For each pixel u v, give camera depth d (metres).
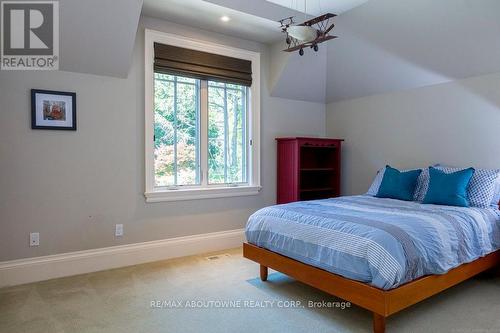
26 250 2.93
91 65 3.12
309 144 4.33
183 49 3.66
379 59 3.91
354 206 2.99
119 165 3.35
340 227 2.26
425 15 3.18
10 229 2.87
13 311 2.36
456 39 3.21
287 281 2.94
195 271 3.20
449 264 2.26
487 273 3.06
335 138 4.93
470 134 3.48
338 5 3.48
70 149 3.11
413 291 2.04
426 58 3.56
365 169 4.54
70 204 3.12
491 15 2.87
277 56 4.27
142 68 3.45
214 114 4.02
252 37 4.07
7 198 2.85
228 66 4.00
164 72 3.57
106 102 3.27
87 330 2.11
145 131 3.47
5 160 2.84
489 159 3.34
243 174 4.29
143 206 3.49
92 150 3.21
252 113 4.26
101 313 2.33
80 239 3.17
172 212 3.67
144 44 3.43
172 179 3.73
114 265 3.32
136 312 2.35
